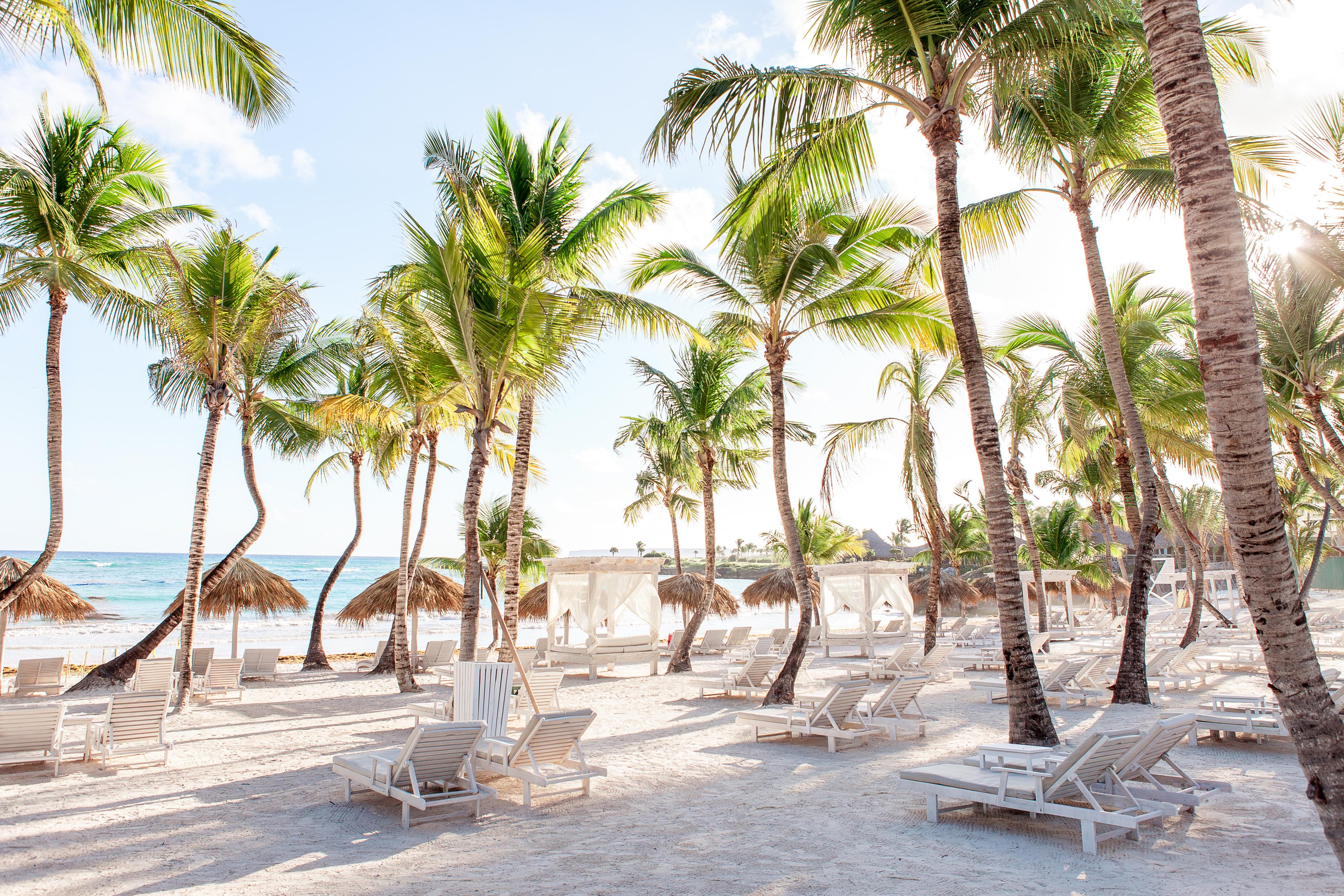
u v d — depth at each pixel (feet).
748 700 44.86
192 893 15.38
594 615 59.36
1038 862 16.92
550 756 23.00
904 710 34.24
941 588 107.34
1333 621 88.89
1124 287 47.52
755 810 21.50
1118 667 54.29
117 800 22.80
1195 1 13.57
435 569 73.20
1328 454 55.31
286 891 15.46
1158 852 17.51
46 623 140.05
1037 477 116.47
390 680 56.03
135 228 46.39
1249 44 31.91
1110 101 36.11
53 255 41.16
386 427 51.80
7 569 50.44
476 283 31.35
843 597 73.41
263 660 56.85
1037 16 24.56
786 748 30.40
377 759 21.36
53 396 41.93
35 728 25.68
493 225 32.14
